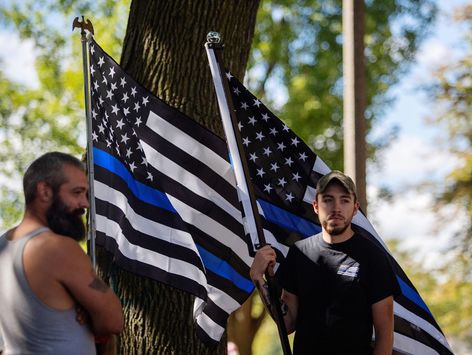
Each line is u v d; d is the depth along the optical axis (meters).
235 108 5.94
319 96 19.78
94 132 5.97
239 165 5.54
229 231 5.83
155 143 5.90
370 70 20.17
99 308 4.01
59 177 4.07
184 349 6.08
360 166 9.33
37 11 18.67
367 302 4.92
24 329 3.98
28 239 4.00
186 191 5.84
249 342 18.25
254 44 19.44
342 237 5.01
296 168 5.91
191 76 6.41
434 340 5.82
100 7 17.39
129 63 6.53
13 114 18.95
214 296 5.74
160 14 6.46
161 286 6.11
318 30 19.92
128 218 5.80
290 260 5.15
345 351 4.88
